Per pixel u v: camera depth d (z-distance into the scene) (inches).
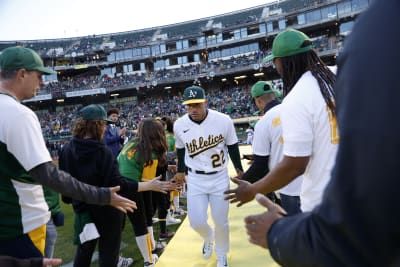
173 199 246.7
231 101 1496.1
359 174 22.5
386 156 21.0
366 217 22.5
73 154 110.2
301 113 62.2
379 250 22.5
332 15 1414.9
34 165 69.2
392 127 21.1
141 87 1681.8
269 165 115.9
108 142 217.0
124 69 1845.5
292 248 31.4
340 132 25.2
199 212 132.7
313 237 28.5
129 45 1817.2
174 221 228.7
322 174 62.1
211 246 140.7
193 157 136.6
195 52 1754.4
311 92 62.9
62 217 113.1
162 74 1732.3
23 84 77.1
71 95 1651.1
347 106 24.5
